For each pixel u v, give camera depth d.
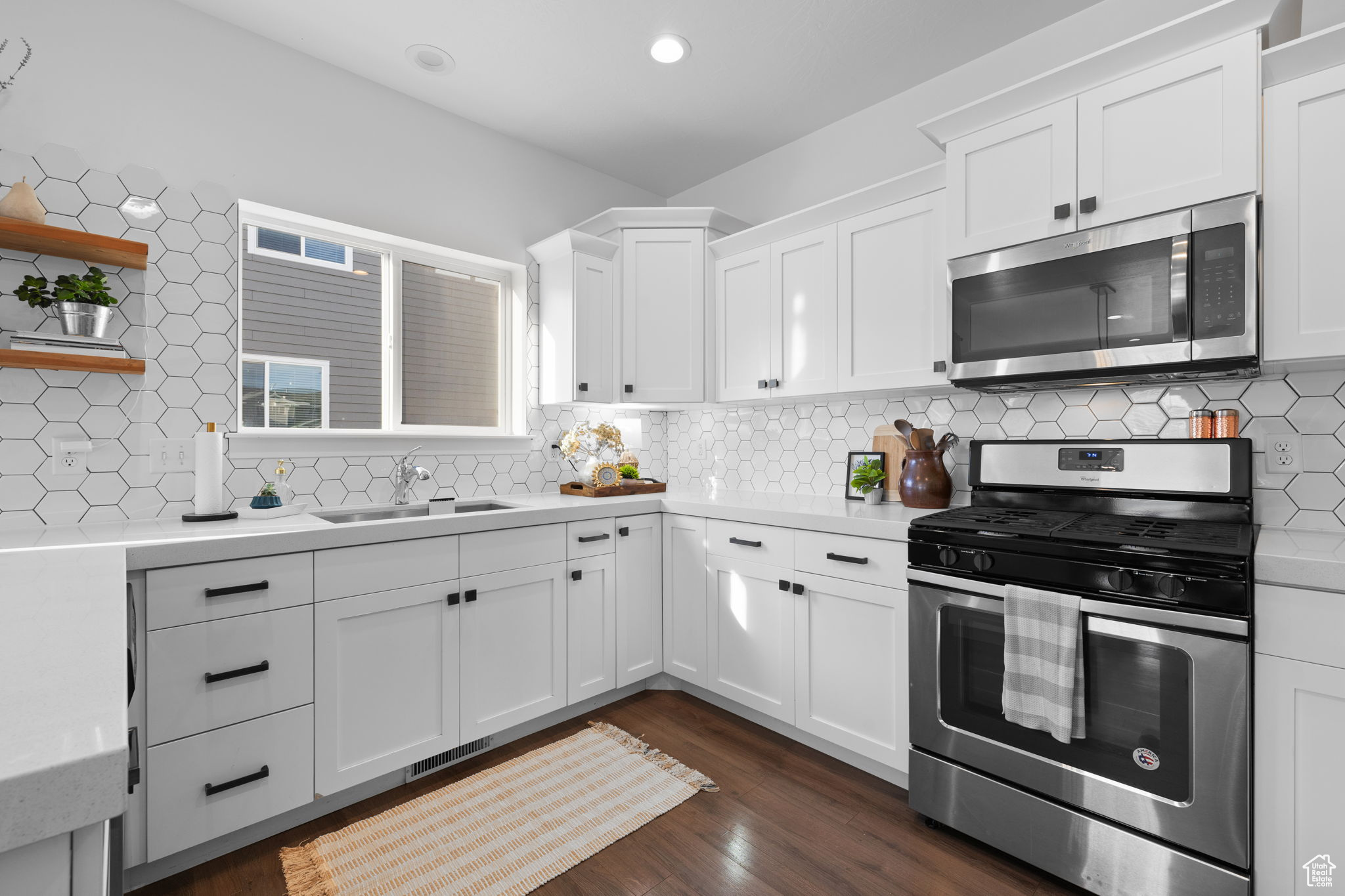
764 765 2.10
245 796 1.63
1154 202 1.61
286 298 2.36
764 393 2.68
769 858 1.63
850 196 2.31
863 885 1.54
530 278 2.95
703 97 2.62
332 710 1.79
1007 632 1.56
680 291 2.90
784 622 2.21
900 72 2.47
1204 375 1.72
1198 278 1.54
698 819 1.80
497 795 1.92
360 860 1.62
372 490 2.41
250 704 1.64
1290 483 1.71
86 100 1.85
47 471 1.78
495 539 2.15
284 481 2.11
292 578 1.71
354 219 2.41
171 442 1.97
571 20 2.14
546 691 2.29
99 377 1.86
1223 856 1.30
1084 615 1.47
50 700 0.47
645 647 2.64
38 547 1.36
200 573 1.57
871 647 1.96
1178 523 1.68
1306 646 1.23
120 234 1.89
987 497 2.12
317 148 2.32
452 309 2.79
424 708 1.98
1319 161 1.43
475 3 2.06
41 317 1.76
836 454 2.78
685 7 2.09
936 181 2.11
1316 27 1.69
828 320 2.44
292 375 2.37
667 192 3.56
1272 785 1.27
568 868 1.59
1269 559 1.28
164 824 1.51
